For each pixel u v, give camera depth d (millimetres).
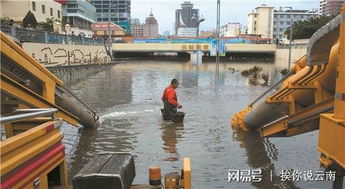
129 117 12695
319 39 5855
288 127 8031
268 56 72188
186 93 20109
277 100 8297
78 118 9805
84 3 92875
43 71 7078
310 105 7859
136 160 7809
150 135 10117
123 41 72875
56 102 8344
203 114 13430
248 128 10570
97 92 20484
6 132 5531
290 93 8055
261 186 6426
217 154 8336
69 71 35469
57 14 69750
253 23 118938
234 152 8508
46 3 63062
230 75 34438
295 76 7621
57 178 4828
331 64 6070
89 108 10852
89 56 50031
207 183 6516
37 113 3891
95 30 94375
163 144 9172
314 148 8883
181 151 8547
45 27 52875
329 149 4395
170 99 11906
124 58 74312
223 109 14625
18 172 3451
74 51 43500
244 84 25516
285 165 7582
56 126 4551
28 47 30250
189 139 9688
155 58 75375
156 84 25500
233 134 10273
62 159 4734
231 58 74062
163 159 7906
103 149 8750
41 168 3996
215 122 11922
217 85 23672
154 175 4508
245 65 54875
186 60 69812
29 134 3740
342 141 4035
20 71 6352
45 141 4188
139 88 22750
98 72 37938
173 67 47906
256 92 20516
